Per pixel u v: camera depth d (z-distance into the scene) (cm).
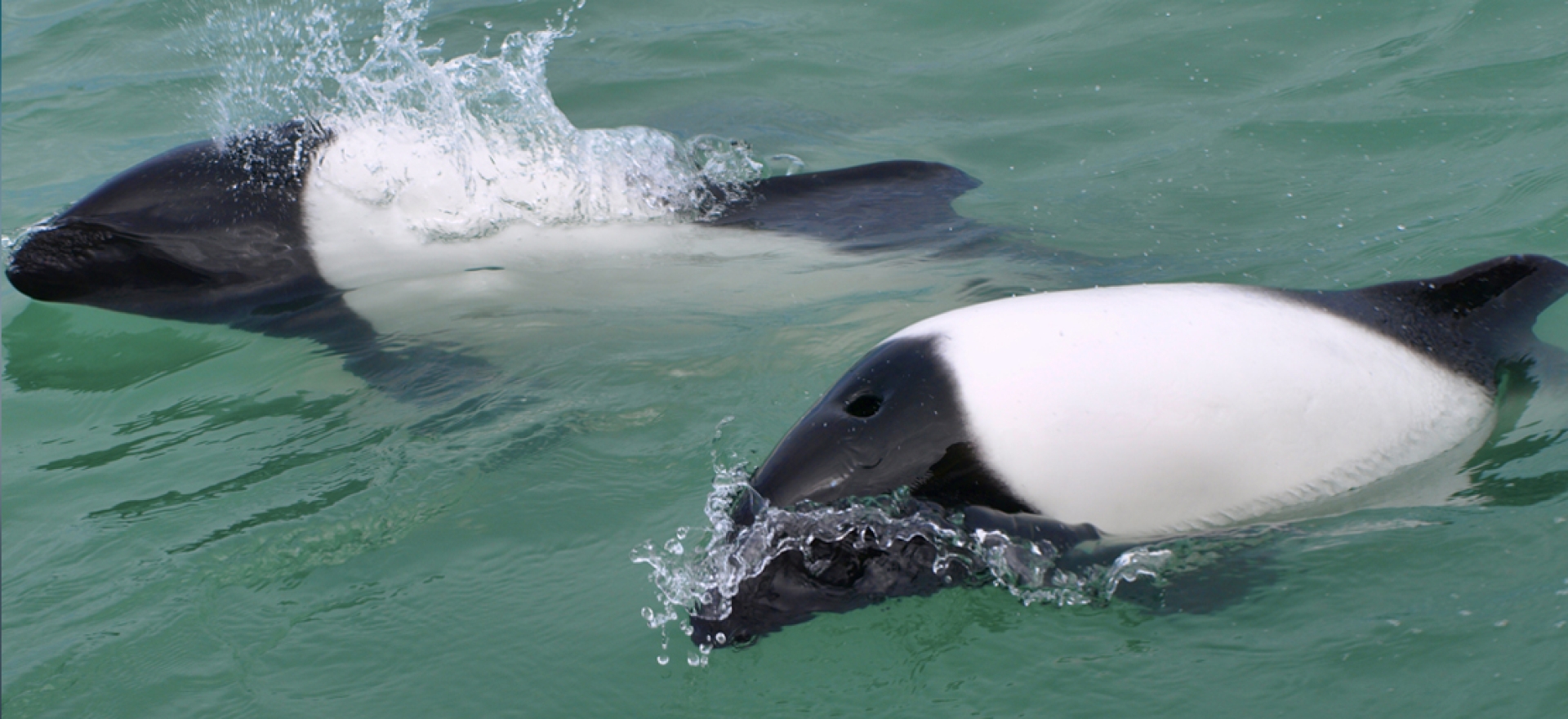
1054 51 696
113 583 310
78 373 443
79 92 729
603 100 679
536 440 369
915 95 666
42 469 374
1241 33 680
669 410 381
